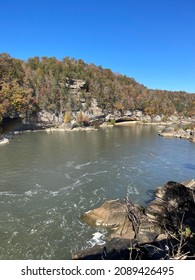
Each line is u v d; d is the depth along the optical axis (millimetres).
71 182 37312
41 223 25266
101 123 134625
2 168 44156
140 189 35125
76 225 24922
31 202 30109
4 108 84000
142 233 21688
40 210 28062
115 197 32062
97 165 47156
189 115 194750
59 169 43969
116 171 43438
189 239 17922
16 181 37469
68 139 79125
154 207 26188
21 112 95812
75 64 152125
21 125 100125
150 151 61938
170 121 172875
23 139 77625
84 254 19406
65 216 26734
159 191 30188
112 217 24781
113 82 161125
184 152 61688
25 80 109625
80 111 123312
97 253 19312
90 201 30672
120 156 55219
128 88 168000
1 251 20766
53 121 113312
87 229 24172
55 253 20609
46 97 111750
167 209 26328
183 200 27859
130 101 157000
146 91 188125
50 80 121250
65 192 33344
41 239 22531
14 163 47562
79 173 41875
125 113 150250
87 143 71625
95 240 22422
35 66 134750
